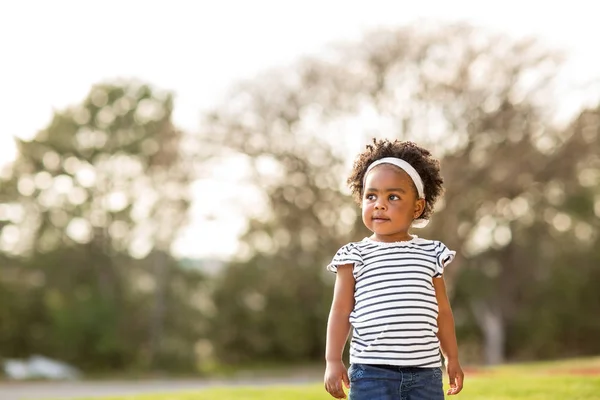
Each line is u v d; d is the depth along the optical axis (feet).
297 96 93.71
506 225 115.34
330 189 94.02
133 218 111.65
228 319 119.85
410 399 12.18
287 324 122.21
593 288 126.00
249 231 107.14
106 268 111.96
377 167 13.17
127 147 110.11
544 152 95.86
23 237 110.63
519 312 124.77
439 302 12.92
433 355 12.44
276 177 95.25
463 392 30.81
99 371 108.37
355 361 12.43
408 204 13.00
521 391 30.50
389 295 12.42
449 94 91.25
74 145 110.63
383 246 12.84
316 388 38.47
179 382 90.38
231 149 94.73
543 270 124.26
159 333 111.45
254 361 122.31
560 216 115.14
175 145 103.60
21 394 71.41
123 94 112.06
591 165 98.37
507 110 91.81
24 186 110.63
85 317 107.76
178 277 114.93
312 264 109.70
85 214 110.93
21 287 108.27
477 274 119.03
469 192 93.45
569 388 30.83
